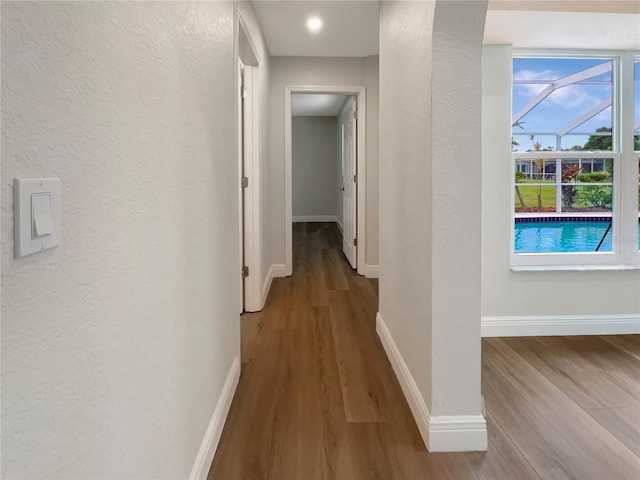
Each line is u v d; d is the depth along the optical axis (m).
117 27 0.81
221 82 1.80
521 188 2.97
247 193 3.36
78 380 0.68
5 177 0.52
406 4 1.98
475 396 1.66
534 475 1.51
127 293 0.86
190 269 1.33
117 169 0.82
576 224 2.99
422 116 1.73
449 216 1.61
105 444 0.77
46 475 0.60
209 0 1.57
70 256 0.66
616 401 2.02
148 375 0.98
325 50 4.07
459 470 1.54
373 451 1.66
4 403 0.51
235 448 1.68
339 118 7.96
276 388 2.16
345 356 2.56
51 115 0.60
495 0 2.31
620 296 2.89
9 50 0.52
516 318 2.87
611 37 2.67
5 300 0.52
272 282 4.34
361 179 4.49
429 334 1.67
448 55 1.57
